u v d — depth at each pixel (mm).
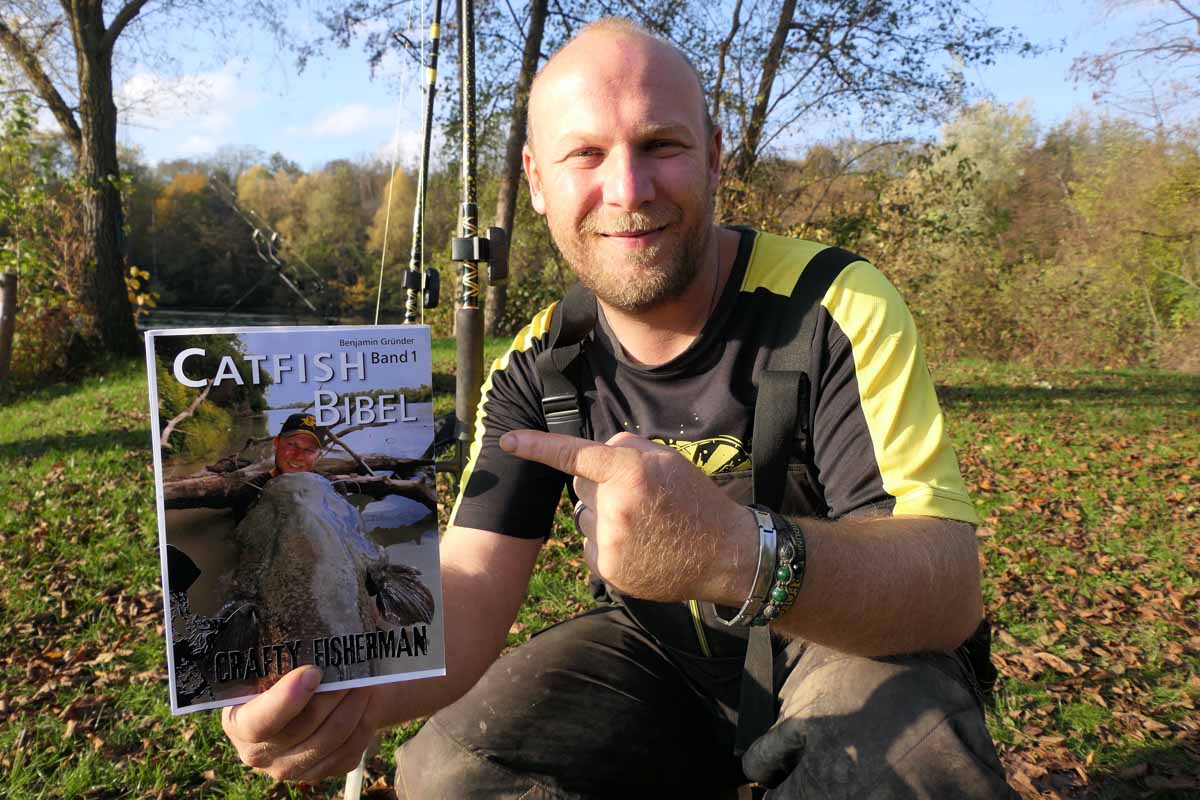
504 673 1519
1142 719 2750
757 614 1072
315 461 1049
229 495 1021
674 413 1502
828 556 1066
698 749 1572
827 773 1145
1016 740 2615
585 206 1418
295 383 1040
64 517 4789
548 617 3402
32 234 11805
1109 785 2391
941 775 1080
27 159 11727
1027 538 4797
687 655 1546
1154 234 15852
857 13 11141
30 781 2428
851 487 1317
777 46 11094
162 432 997
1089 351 16625
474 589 1451
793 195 11164
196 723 2660
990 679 1426
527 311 15281
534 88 1539
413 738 1512
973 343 17219
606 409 1558
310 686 1009
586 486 1110
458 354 3145
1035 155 24938
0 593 3760
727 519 1054
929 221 10844
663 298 1417
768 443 1391
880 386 1340
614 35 1438
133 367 11977
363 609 1064
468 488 1582
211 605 1019
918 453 1291
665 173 1387
